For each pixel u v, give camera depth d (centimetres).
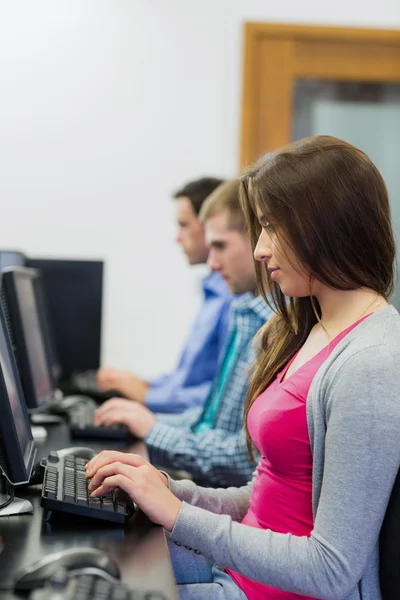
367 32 381
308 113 388
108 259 382
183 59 379
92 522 124
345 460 113
